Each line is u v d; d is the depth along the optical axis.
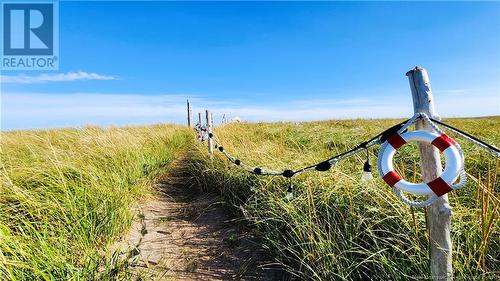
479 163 4.67
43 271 2.39
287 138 8.95
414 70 1.84
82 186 4.07
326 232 3.06
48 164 4.51
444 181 1.64
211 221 4.62
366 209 3.22
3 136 7.57
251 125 15.28
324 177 4.07
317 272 2.82
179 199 5.75
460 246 2.59
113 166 5.61
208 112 7.81
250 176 5.03
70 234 3.18
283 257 3.27
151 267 3.30
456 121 14.36
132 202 4.91
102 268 3.00
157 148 8.97
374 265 2.63
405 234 2.76
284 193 4.02
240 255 3.61
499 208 2.67
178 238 4.08
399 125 1.89
